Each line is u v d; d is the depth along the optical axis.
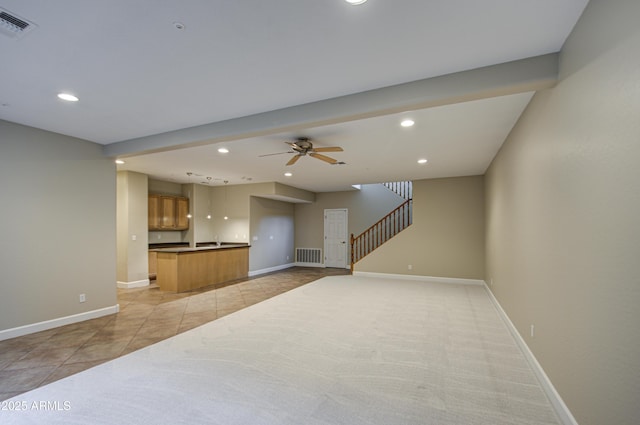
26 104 3.08
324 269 9.42
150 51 2.14
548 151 2.42
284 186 8.35
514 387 2.53
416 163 5.70
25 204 3.74
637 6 1.27
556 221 2.26
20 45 2.05
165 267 6.27
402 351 3.23
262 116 3.28
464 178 7.14
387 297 5.64
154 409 2.19
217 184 8.43
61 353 3.18
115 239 4.72
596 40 1.61
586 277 1.79
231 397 2.35
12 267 3.62
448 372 2.78
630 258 1.35
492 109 3.13
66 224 4.14
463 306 5.01
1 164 3.55
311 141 4.28
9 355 3.13
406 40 2.01
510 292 3.91
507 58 2.24
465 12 1.73
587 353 1.78
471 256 7.02
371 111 2.74
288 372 2.75
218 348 3.29
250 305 5.11
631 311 1.34
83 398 2.34
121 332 3.81
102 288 4.52
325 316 4.46
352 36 1.96
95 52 2.16
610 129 1.50
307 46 2.08
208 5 1.67
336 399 2.33
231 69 2.39
